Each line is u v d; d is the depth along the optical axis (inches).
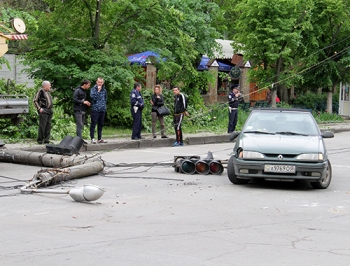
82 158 603.2
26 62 976.9
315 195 492.7
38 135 821.9
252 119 569.9
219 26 1411.2
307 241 335.0
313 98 1644.9
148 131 1059.3
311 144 515.5
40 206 424.5
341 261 296.0
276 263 289.4
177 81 1168.8
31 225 364.8
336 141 1011.9
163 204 441.1
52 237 334.3
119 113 1047.0
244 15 1278.3
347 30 1440.7
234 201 458.3
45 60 935.0
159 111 920.3
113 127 1067.9
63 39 957.8
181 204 442.6
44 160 619.2
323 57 1454.2
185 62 1091.9
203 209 424.8
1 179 552.7
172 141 936.3
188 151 837.8
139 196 473.1
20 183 529.0
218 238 337.4
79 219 384.2
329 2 1370.6
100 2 976.3
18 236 335.3
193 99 1198.3
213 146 928.3
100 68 952.3
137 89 893.8
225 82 1739.7
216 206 436.8
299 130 552.7
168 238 335.3
